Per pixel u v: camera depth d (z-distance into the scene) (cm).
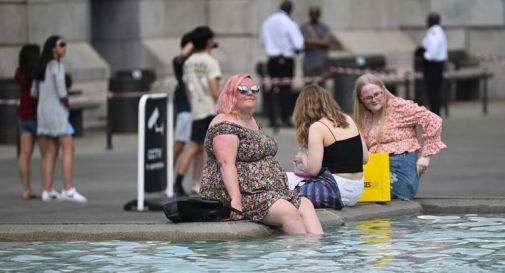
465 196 2555
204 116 2878
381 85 2419
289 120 4791
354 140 2267
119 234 2038
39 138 2781
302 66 5019
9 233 2052
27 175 2831
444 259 1797
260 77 5125
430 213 2345
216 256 1845
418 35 6325
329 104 2266
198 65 2903
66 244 2005
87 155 3812
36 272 1741
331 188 2228
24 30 4528
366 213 2252
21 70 2812
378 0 6131
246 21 5472
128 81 4516
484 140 4097
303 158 2270
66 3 4722
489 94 6381
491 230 2088
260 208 2062
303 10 5816
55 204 2692
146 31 5153
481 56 6256
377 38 6066
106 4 5169
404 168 2398
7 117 4159
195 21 5369
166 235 2025
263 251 1883
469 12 6372
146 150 2578
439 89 4978
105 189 2988
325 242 1970
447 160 3475
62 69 2767
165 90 4747
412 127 2428
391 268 1728
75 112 4416
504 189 2755
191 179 3238
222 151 2072
